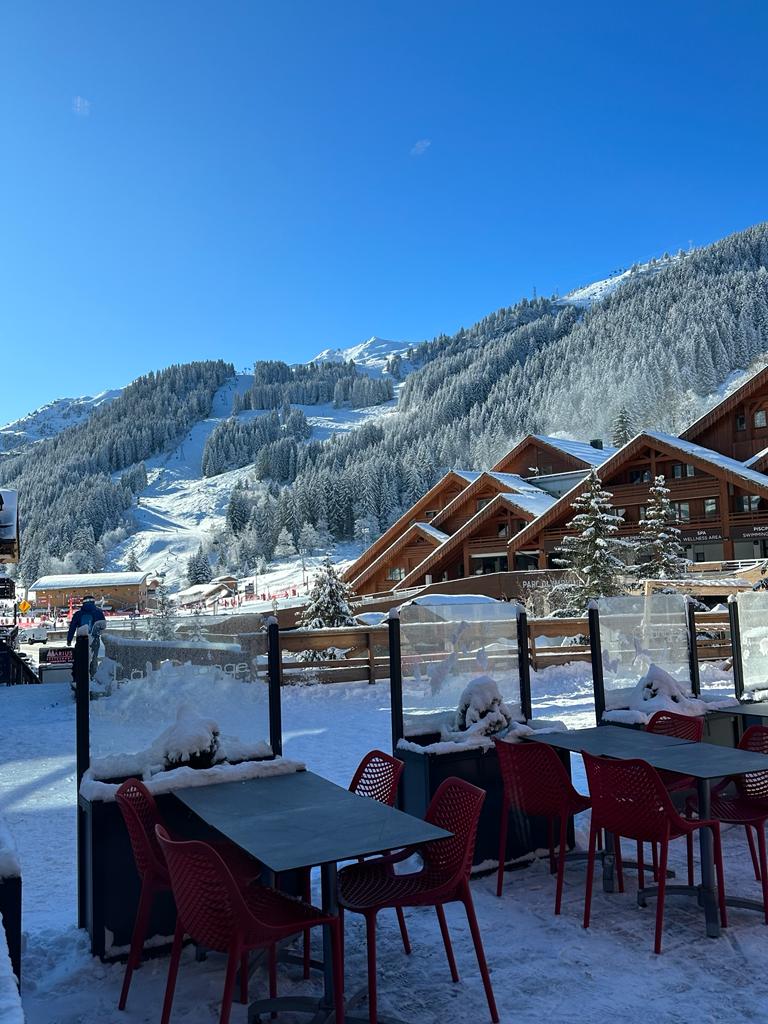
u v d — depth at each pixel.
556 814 4.94
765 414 36.38
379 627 14.46
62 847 5.86
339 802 3.80
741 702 6.90
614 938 4.17
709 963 3.85
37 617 85.75
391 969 3.88
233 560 147.50
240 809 3.67
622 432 124.56
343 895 3.58
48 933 4.25
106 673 4.34
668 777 5.66
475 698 5.49
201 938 3.16
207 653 4.59
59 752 9.66
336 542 146.50
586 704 11.92
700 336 169.50
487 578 26.98
